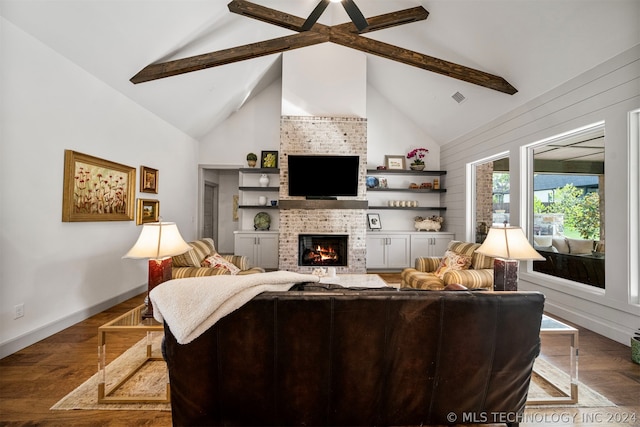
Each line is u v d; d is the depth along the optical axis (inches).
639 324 98.3
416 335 54.4
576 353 71.8
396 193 248.8
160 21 119.3
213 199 305.6
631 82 100.3
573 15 105.2
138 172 158.4
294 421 56.9
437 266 151.0
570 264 130.5
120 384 77.0
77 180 116.6
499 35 131.4
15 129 93.4
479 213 204.8
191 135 225.9
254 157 235.6
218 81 183.3
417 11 140.6
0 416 65.2
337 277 145.3
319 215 204.2
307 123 204.5
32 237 99.7
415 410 57.4
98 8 101.7
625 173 102.5
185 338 48.4
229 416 56.6
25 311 97.7
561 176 136.0
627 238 102.0
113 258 140.0
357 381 55.6
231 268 131.7
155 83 150.6
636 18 94.0
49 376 80.9
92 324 117.2
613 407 70.4
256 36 165.9
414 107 228.2
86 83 121.3
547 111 136.1
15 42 92.7
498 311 54.6
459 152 219.3
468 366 56.0
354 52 207.6
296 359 54.3
